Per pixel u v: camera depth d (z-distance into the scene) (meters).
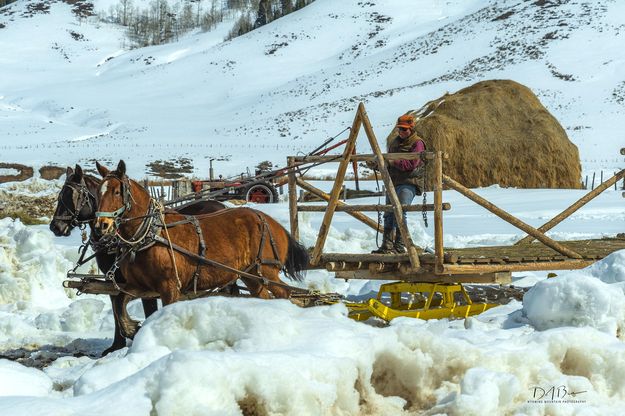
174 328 6.71
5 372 6.59
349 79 153.88
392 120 116.06
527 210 29.45
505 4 185.25
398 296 11.80
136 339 6.71
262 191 33.34
